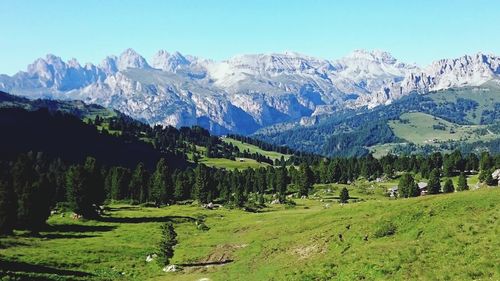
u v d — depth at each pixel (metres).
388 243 56.56
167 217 154.00
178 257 92.56
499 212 52.97
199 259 89.12
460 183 181.88
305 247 72.38
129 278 77.06
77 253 92.38
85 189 148.00
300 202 199.00
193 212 170.75
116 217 155.25
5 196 106.06
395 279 43.50
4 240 100.12
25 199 117.75
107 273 78.88
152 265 86.38
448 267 42.47
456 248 46.41
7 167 171.50
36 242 102.69
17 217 112.19
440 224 56.16
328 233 74.12
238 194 187.25
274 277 59.84
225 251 92.25
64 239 110.25
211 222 143.12
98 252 95.19
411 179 187.62
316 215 101.94
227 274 72.38
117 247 101.44
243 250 89.12
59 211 164.50
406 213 65.00
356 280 47.00
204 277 72.69
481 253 43.34
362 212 87.94
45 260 82.44
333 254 61.59
